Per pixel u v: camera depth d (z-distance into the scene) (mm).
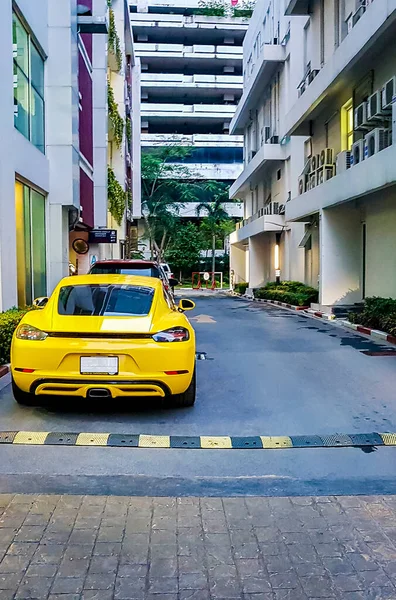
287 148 23922
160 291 6285
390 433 5188
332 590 2768
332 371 8070
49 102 13164
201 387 7023
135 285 6281
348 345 10562
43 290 12977
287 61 23453
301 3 17828
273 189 27016
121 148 25109
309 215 17750
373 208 15234
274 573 2910
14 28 10516
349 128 15742
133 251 40031
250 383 7281
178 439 4953
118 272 11445
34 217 12172
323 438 5039
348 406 6148
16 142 10125
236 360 8992
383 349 10062
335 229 16062
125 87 27297
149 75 58312
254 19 31141
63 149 13227
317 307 17172
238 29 58875
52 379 5266
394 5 10266
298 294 19984
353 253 16188
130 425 5375
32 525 3396
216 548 3160
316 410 5973
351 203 15992
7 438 4879
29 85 11594
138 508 3664
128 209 30906
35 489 3943
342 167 14469
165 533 3326
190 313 18266
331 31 16109
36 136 12289
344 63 13383
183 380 5445
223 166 57875
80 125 16031
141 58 58250
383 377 7641
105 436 4949
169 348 5320
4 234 9273
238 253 37281
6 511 3580
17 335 5484
